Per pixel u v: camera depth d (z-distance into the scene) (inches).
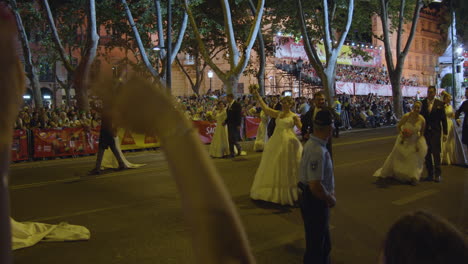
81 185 303.6
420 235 33.4
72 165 414.0
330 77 731.4
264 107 253.1
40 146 453.1
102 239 183.0
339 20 975.6
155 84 19.9
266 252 165.2
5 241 17.9
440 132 299.6
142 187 292.4
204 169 21.0
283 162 236.7
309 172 126.0
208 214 20.6
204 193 20.6
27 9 748.0
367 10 938.7
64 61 591.8
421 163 292.8
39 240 179.2
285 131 241.3
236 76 617.0
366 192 268.4
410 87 1371.8
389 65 887.7
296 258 159.0
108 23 828.0
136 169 372.5
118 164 378.3
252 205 236.5
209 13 898.1
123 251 167.9
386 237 36.8
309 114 239.5
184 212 21.0
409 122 295.7
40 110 507.8
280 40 1169.4
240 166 379.2
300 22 734.5
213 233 20.6
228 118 435.2
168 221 208.7
